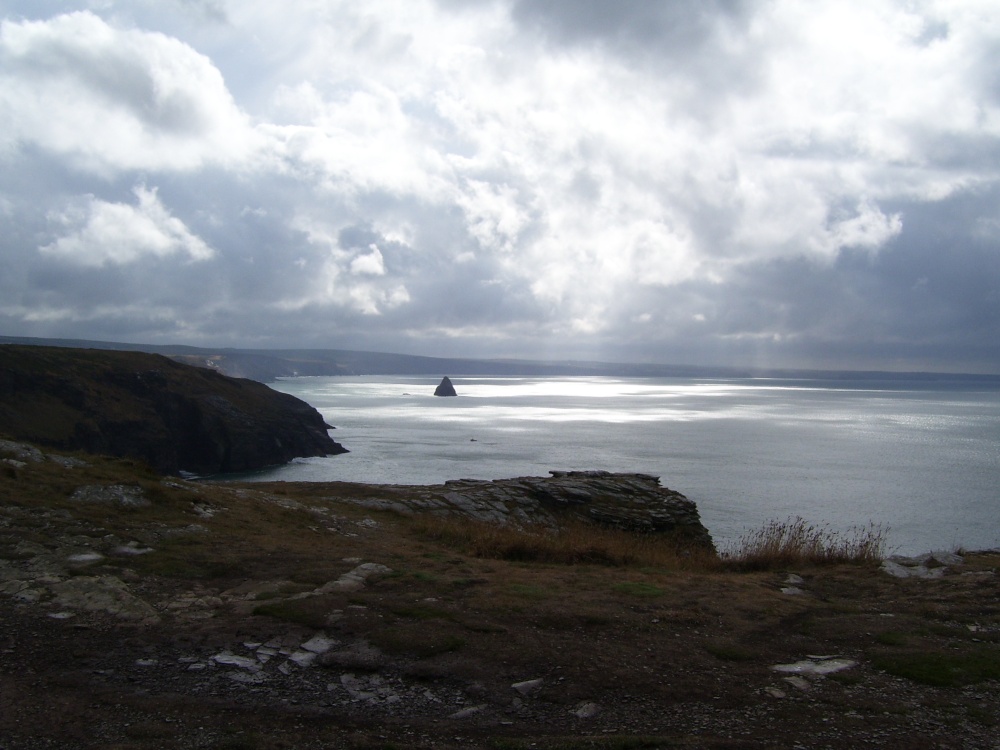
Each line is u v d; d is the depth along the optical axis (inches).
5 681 265.7
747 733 231.6
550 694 264.8
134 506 580.4
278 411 3983.8
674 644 319.9
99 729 231.9
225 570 436.5
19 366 3149.6
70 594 365.7
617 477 1327.5
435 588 407.8
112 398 3329.2
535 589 410.3
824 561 556.1
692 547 1023.6
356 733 234.2
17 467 617.0
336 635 326.0
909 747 220.8
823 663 299.0
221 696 261.3
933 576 474.9
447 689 271.7
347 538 633.0
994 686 271.9
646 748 221.0
